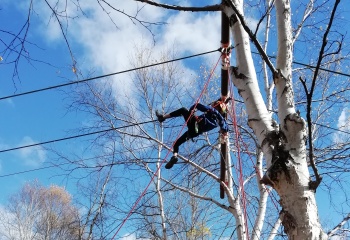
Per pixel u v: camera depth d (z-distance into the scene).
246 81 4.31
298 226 3.58
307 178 3.71
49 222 23.38
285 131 3.83
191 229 11.91
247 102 4.25
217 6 4.59
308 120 3.64
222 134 7.12
